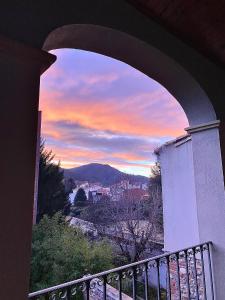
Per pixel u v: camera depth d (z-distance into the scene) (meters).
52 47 1.80
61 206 10.31
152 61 2.28
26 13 1.40
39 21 1.45
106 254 6.24
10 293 1.10
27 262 1.17
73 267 5.73
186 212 5.64
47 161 10.59
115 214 9.54
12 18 1.34
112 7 1.85
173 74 2.42
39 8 1.46
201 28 2.29
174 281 4.16
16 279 1.12
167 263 2.09
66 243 5.98
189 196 5.55
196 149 2.69
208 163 2.59
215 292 2.38
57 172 10.67
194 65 2.44
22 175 1.23
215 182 2.52
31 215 1.22
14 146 1.23
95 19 1.72
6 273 1.10
